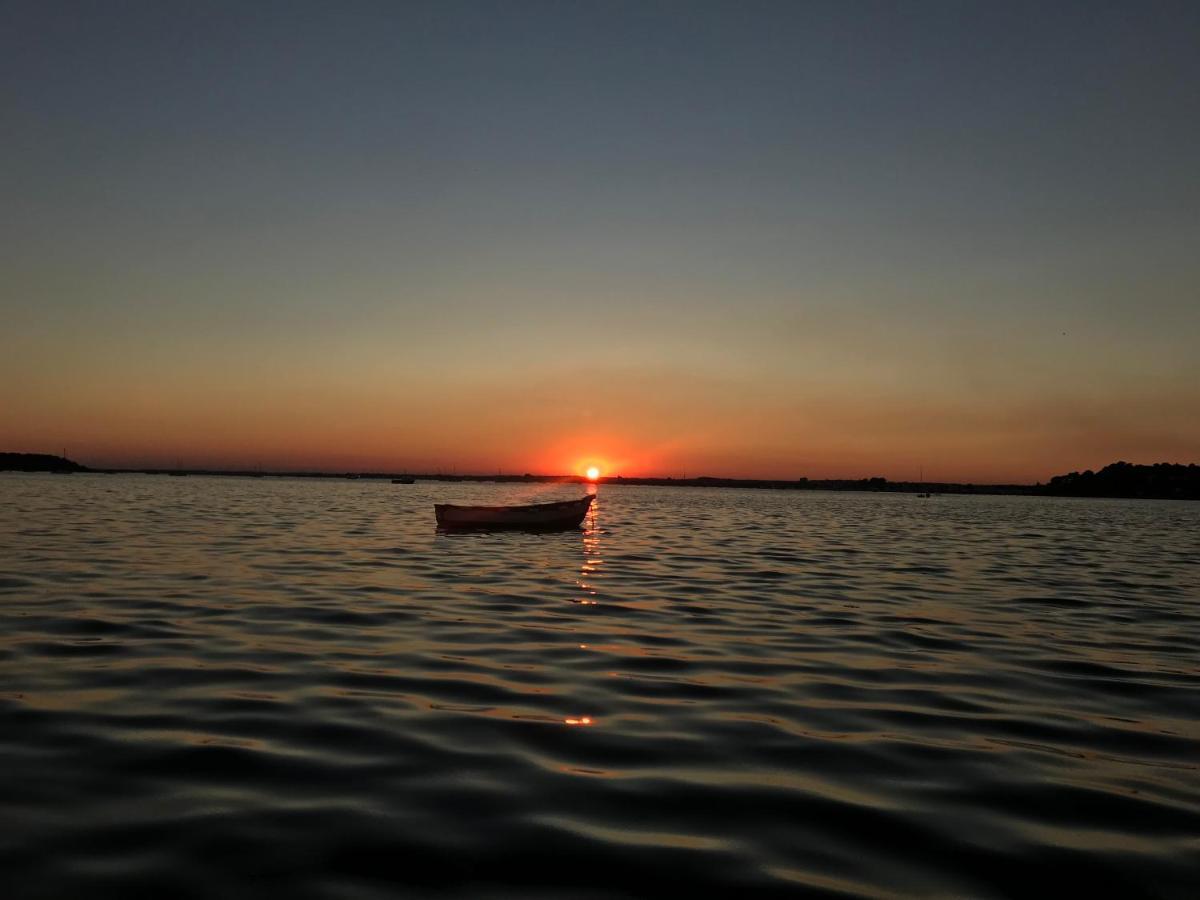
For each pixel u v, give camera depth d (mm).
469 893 5211
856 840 6109
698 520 55250
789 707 9773
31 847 5707
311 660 11727
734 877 5504
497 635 13852
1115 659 12781
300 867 5500
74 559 23188
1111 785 7324
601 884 5367
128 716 8859
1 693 9688
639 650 12859
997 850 5977
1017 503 146000
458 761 7625
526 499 107312
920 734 8789
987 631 14992
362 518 47875
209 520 42094
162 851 5688
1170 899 5316
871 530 46906
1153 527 58250
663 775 7363
